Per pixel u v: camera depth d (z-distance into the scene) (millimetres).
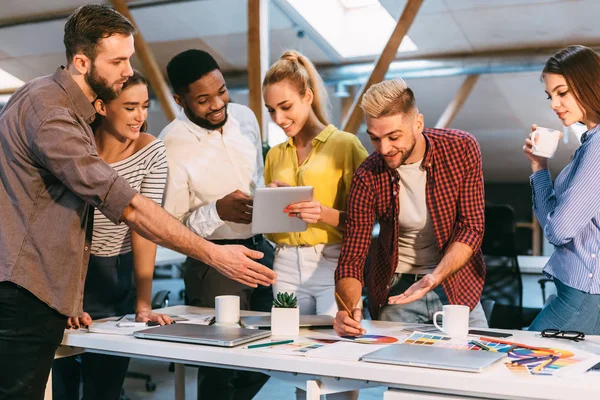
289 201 2266
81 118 2010
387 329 2121
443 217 2295
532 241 13594
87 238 2086
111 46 1957
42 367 1999
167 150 2695
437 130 2365
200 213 2596
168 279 9633
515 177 13641
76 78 2008
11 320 1940
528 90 9531
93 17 1957
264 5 6633
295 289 2562
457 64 8609
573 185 2078
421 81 9789
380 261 2443
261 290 2855
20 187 1962
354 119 7176
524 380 1490
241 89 9484
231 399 2791
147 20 8242
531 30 7891
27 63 9555
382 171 2307
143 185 2557
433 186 2279
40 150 1896
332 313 2490
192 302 2732
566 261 2209
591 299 2160
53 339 1998
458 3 7535
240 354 1796
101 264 2775
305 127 2564
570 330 2152
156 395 4102
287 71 2424
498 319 4336
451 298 2318
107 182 1910
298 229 2330
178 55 2641
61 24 8312
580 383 1470
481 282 2400
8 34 8766
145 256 2492
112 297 2854
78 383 3039
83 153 1906
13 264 1932
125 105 2336
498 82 9477
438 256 2402
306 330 2133
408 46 8773
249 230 2725
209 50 8891
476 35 8180
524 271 7371
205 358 1853
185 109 2686
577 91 2146
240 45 8766
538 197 2312
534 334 2025
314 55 9203
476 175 2287
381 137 2119
